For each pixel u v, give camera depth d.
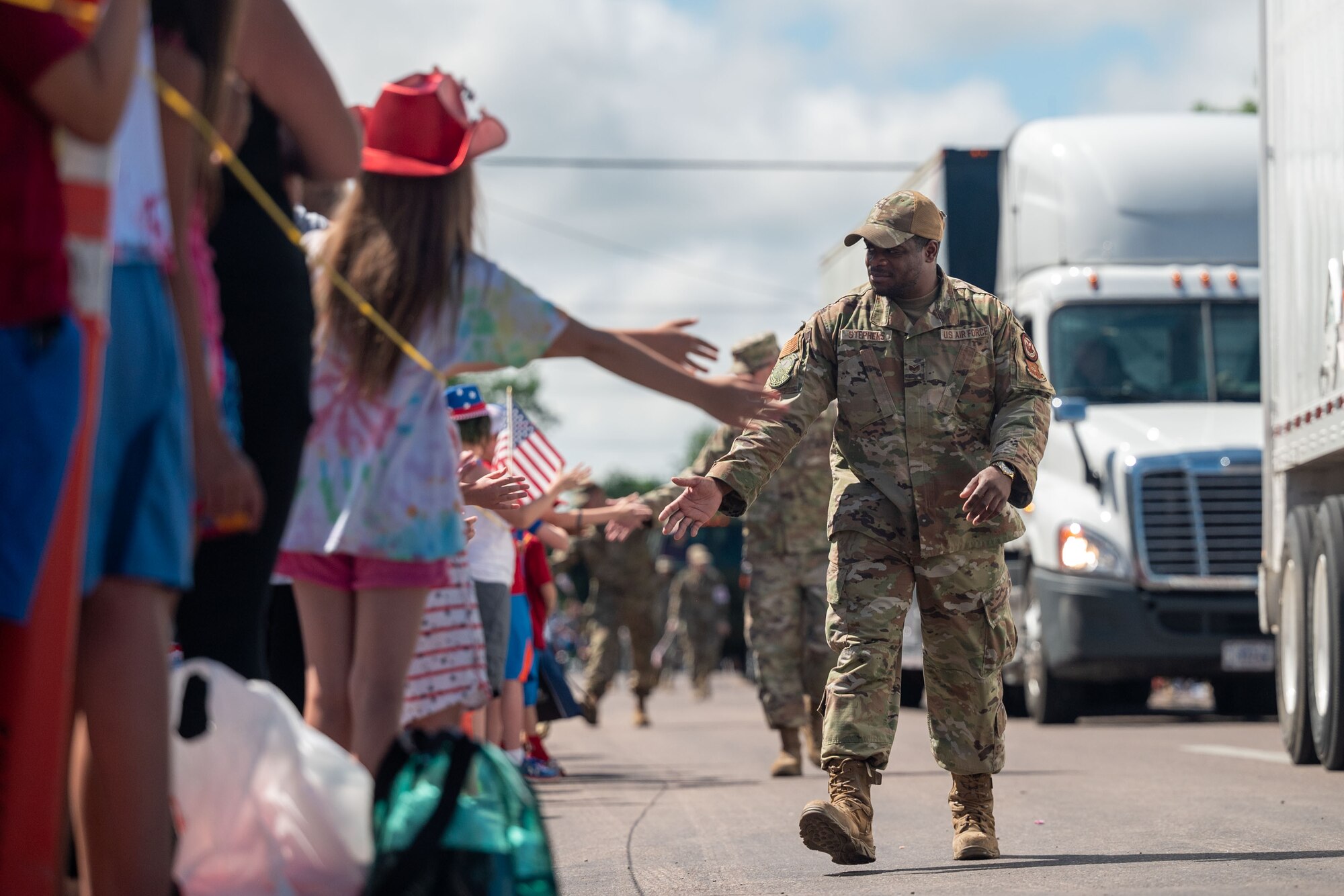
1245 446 22.39
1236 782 13.62
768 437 9.23
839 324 9.34
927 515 9.05
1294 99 15.95
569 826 11.93
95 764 4.77
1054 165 24.66
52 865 4.38
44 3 4.26
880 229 9.12
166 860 4.77
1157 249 24.08
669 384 6.64
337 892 5.16
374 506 6.66
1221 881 7.87
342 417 6.75
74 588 4.42
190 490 4.97
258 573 6.14
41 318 4.36
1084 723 24.67
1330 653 14.34
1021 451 8.88
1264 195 17.05
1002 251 25.45
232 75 5.89
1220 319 23.67
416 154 6.77
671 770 17.52
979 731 9.16
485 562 12.30
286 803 5.14
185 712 5.16
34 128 4.36
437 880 5.20
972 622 9.11
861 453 9.21
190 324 5.16
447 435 6.82
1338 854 8.89
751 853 10.03
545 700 16.89
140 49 4.64
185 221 5.17
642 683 27.73
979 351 9.13
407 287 6.68
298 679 8.10
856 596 9.14
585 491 17.14
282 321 6.29
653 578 27.30
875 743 9.02
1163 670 22.55
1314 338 15.19
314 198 8.15
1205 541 22.25
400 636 6.74
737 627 74.25
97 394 4.52
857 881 8.53
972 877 8.41
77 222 4.49
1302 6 15.69
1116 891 7.59
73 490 4.43
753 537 16.05
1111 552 22.38
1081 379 23.59
